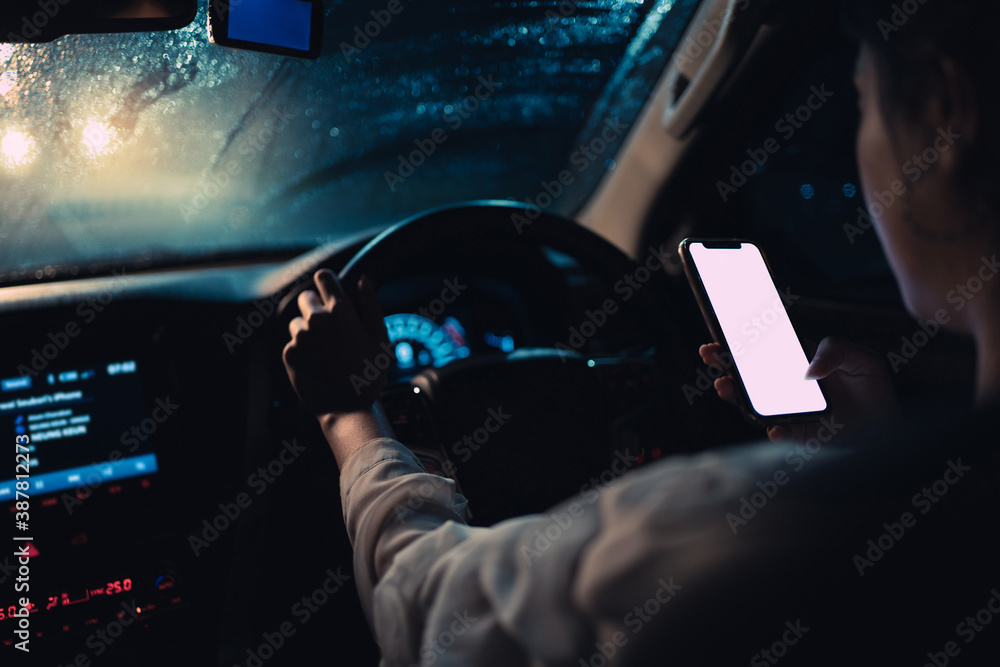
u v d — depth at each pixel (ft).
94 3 3.58
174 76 5.16
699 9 5.67
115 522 4.44
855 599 1.42
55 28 3.62
